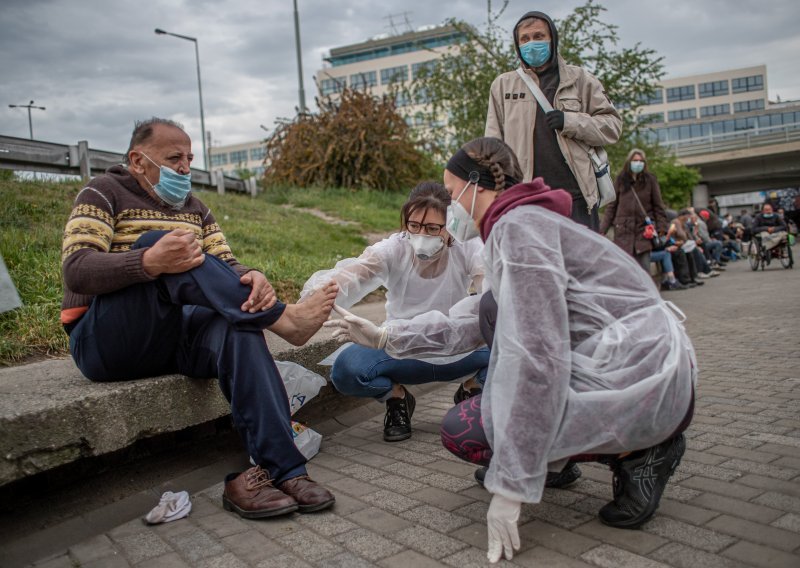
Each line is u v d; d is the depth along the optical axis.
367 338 2.54
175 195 2.58
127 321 2.33
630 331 1.85
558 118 3.70
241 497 2.29
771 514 2.01
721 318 6.53
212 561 1.96
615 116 3.96
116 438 2.30
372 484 2.55
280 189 13.81
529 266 1.78
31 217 5.76
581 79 3.96
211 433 3.09
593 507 2.20
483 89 12.88
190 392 2.55
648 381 1.77
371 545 2.00
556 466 1.88
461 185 2.07
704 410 3.23
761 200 71.44
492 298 2.26
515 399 1.75
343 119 14.36
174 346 2.50
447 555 1.90
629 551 1.85
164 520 2.30
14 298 3.65
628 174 8.31
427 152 15.49
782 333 5.30
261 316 2.32
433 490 2.45
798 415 3.04
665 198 32.06
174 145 2.53
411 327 2.56
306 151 14.41
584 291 1.90
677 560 1.77
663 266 10.34
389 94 15.03
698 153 40.69
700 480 2.33
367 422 3.58
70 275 2.28
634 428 1.78
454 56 13.41
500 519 1.79
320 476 2.69
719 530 1.93
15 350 3.30
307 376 2.99
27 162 7.98
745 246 21.45
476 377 3.26
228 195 10.91
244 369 2.30
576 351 1.88
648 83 12.61
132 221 2.51
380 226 10.59
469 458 2.08
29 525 2.25
